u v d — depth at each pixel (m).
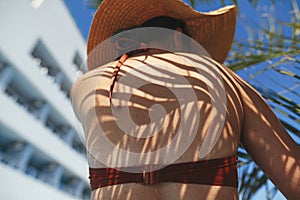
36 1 24.30
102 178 0.92
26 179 20.89
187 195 0.84
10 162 21.58
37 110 24.97
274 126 0.99
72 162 26.55
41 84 24.28
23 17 22.75
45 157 24.61
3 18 21.56
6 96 20.67
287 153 0.95
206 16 1.27
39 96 24.84
